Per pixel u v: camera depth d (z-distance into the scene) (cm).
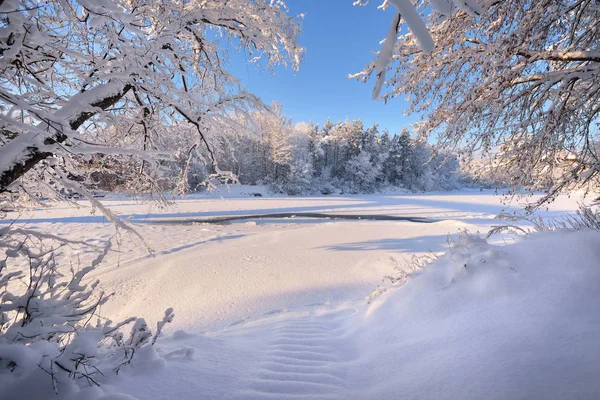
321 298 690
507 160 425
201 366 256
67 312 226
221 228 1833
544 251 334
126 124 454
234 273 907
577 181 412
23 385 170
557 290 273
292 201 3912
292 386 239
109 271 934
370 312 432
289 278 854
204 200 3509
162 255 1138
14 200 376
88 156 268
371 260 1034
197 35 439
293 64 566
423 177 7288
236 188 4822
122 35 286
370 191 6650
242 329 482
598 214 404
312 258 1080
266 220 2278
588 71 320
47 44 230
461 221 1992
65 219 1955
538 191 441
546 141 370
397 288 458
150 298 716
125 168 512
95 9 179
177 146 538
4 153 225
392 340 325
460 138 416
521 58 350
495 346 230
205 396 208
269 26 499
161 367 232
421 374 230
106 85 307
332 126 8438
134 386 200
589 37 359
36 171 355
